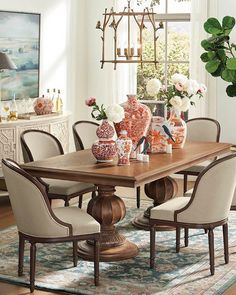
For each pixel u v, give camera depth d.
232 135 8.09
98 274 4.54
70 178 4.76
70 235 4.43
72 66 8.46
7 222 6.21
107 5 8.52
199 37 8.10
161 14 8.41
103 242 5.12
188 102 5.89
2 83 7.22
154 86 5.71
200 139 6.88
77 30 8.51
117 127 5.32
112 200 5.13
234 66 6.44
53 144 5.99
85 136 6.60
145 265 4.96
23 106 7.55
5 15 7.18
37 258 5.12
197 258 5.14
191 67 8.16
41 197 4.30
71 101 8.48
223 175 4.61
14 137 6.81
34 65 7.68
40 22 7.75
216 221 4.75
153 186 5.99
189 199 5.05
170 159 5.30
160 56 8.52
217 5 8.02
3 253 5.23
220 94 8.09
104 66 8.62
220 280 4.65
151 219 4.84
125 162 4.98
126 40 8.46
